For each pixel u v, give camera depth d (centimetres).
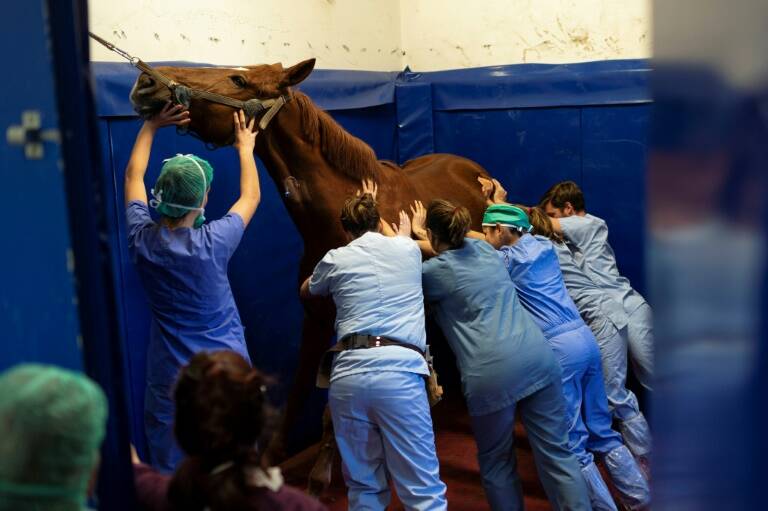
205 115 340
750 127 88
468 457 448
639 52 504
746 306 91
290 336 454
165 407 319
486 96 524
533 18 529
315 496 369
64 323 152
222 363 167
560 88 502
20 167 149
